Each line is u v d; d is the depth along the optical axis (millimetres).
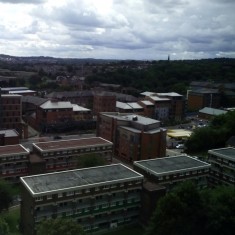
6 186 102000
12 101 181625
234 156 120938
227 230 87062
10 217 101812
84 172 102312
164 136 154125
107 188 96000
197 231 88000
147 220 98250
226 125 181500
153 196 97125
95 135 194875
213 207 87562
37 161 122562
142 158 149500
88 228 94875
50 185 91562
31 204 87625
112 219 98438
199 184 114000
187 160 119188
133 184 100000
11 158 119438
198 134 171625
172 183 107625
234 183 117688
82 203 93688
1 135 146000
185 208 84125
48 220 76062
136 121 159500
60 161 131250
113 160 156750
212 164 125812
